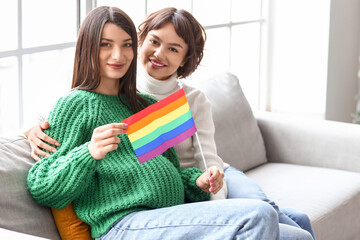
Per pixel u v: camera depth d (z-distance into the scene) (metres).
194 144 1.92
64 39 2.21
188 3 2.81
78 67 1.66
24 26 2.10
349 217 2.28
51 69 2.24
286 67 3.45
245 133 2.53
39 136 1.55
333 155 2.58
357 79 3.94
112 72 1.63
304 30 3.38
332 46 3.40
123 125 1.46
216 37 3.02
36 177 1.48
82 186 1.47
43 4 2.15
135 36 1.66
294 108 3.46
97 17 1.61
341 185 2.36
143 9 2.55
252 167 2.57
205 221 1.38
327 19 3.32
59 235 1.56
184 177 1.71
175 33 1.84
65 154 1.53
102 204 1.51
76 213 1.54
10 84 2.06
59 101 1.60
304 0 3.36
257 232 1.34
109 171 1.53
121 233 1.45
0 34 2.01
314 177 2.44
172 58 1.87
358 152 2.53
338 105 3.62
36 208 1.52
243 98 2.60
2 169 1.48
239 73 3.27
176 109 1.57
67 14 2.20
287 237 1.62
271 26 3.46
